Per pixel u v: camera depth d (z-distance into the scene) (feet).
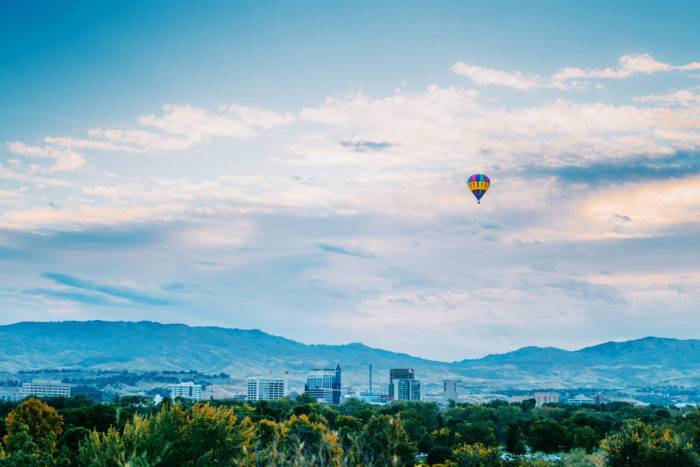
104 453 255.29
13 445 390.21
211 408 283.38
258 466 160.56
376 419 297.94
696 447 423.64
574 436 636.07
